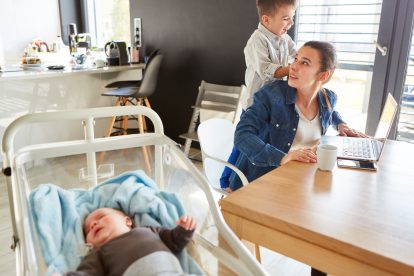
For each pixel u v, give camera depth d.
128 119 3.43
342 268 0.77
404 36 2.20
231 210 0.93
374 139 1.48
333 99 1.52
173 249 0.92
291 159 1.25
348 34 2.48
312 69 1.31
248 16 2.86
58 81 3.02
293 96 1.40
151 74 2.96
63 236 0.95
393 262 0.70
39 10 4.32
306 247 0.82
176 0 3.28
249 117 1.41
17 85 2.78
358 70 2.49
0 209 2.28
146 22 3.58
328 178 1.10
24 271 0.83
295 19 2.67
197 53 3.27
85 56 3.48
